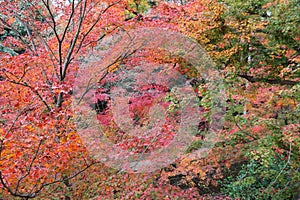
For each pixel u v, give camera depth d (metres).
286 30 6.56
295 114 6.80
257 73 8.02
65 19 6.77
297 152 6.34
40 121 4.01
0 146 3.54
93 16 6.62
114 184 4.79
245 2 7.01
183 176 6.78
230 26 7.40
